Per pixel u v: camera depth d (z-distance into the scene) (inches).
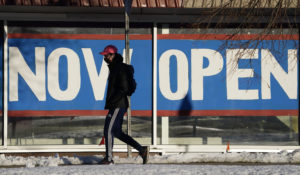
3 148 1462.8
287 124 1515.7
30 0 1346.0
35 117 1482.5
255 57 1514.5
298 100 1513.3
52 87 1486.2
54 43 1488.7
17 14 1465.3
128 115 1355.8
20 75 1478.8
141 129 1501.0
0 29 1469.0
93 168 982.4
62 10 1459.2
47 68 1486.2
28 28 1481.3
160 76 1504.7
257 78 1513.3
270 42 1512.1
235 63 1504.7
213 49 1510.8
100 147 1488.7
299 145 1509.6
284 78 1517.0
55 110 1486.2
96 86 1498.5
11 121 1475.1
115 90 1155.3
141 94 1501.0
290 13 1480.1
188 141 1503.4
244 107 1514.5
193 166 1042.7
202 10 1441.9
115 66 1157.7
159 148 1492.4
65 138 1488.7
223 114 1510.8
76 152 1482.5
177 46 1507.1
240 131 1513.3
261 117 1514.5
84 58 1497.3
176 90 1507.1
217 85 1512.1
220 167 1017.5
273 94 1515.7
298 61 1512.1
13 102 1475.1
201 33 1508.4
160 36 1504.7
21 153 1469.0
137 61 1502.2
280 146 1505.9
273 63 1515.7
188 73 1510.8
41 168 1002.1
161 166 1040.2
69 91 1492.4
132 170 927.7
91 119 1496.1
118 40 1501.0
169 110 1503.4
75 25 1493.6
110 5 1364.4
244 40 1501.0
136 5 1365.7
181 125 1505.9
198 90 1510.8
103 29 1501.0
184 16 1494.8
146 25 1501.0
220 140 1508.4
